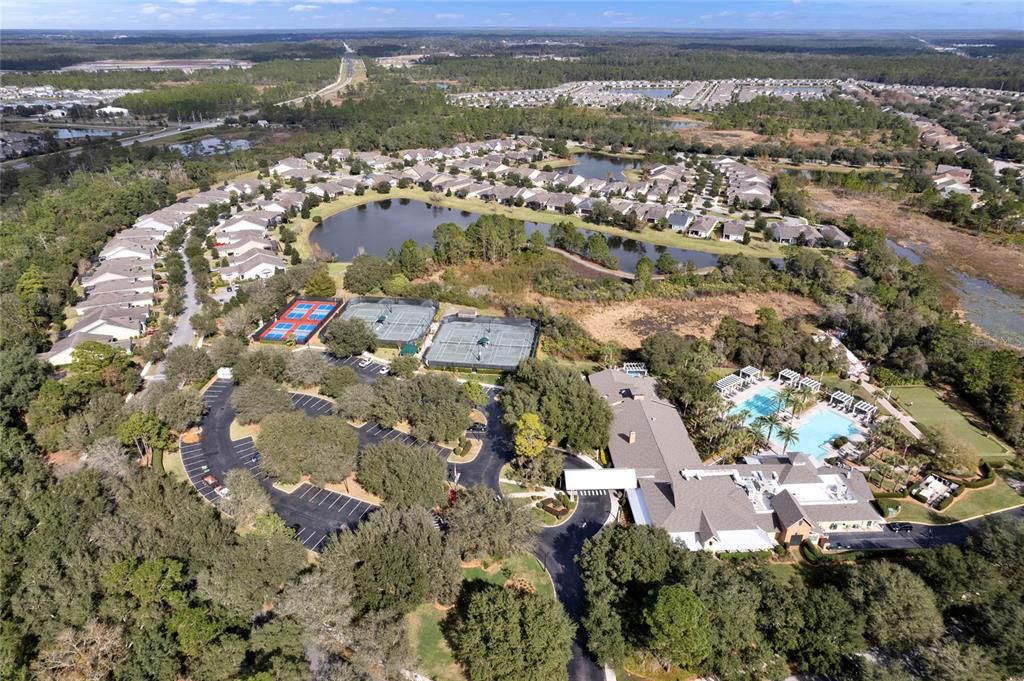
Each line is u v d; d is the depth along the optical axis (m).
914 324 139.50
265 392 110.56
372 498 94.06
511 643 63.50
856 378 129.62
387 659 65.62
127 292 158.50
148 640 65.62
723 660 66.62
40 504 80.94
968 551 77.56
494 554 82.06
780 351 129.50
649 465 97.38
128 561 72.00
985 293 179.12
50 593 69.50
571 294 165.75
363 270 167.50
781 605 70.62
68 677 62.78
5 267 160.88
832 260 194.25
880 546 86.94
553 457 97.75
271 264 181.38
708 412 108.31
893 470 100.19
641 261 176.62
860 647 67.94
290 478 94.19
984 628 68.75
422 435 103.50
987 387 118.19
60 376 126.12
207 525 79.56
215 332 144.25
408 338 140.62
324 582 69.75
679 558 75.12
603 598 71.38
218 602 69.25
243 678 62.81
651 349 128.75
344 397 109.81
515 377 116.81
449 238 194.00
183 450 105.25
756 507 90.62
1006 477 101.75
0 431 98.62
